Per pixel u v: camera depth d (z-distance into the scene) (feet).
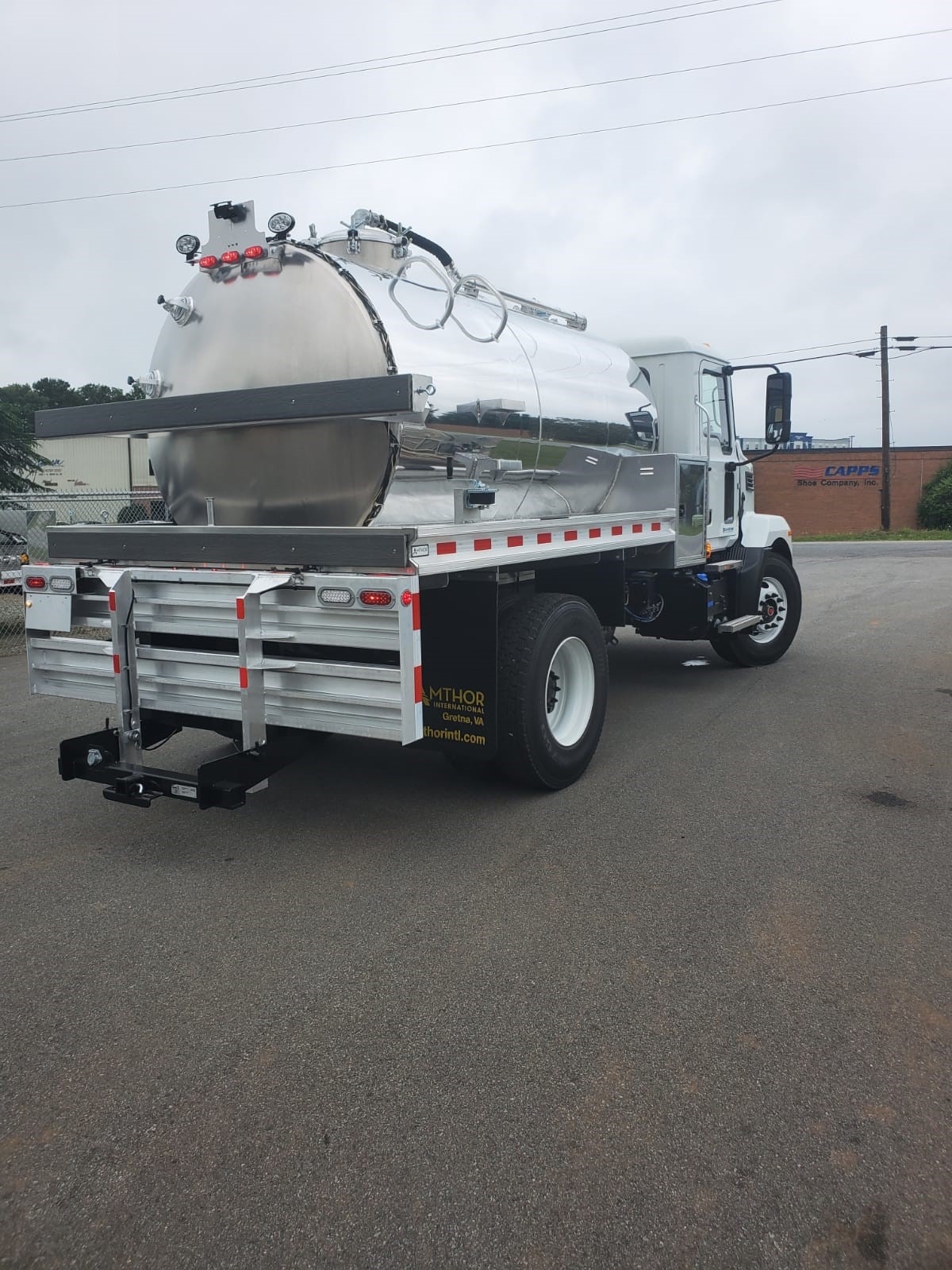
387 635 11.98
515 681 15.24
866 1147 7.61
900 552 76.89
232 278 14.11
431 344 14.15
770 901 12.05
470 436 14.84
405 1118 8.05
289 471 13.88
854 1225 6.86
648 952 10.77
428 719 15.58
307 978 10.33
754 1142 7.69
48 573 14.73
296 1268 6.56
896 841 14.03
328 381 12.46
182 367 14.61
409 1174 7.41
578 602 16.72
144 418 13.85
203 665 13.47
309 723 12.71
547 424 17.03
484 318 16.31
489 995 9.94
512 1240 6.77
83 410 14.44
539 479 17.62
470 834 14.49
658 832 14.49
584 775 17.35
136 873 13.19
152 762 18.42
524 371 16.65
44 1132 7.95
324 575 12.33
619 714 21.91
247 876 13.06
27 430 60.13
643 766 17.90
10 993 10.10
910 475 128.06
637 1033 9.20
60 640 14.73
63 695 14.90
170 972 10.48
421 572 12.07
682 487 20.95
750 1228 6.84
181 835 14.61
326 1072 8.70
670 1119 7.98
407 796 16.34
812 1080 8.46
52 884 12.83
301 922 11.66
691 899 12.14
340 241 13.80
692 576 22.85
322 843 14.23
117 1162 7.59
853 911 11.74
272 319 13.74
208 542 13.41
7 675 28.07
